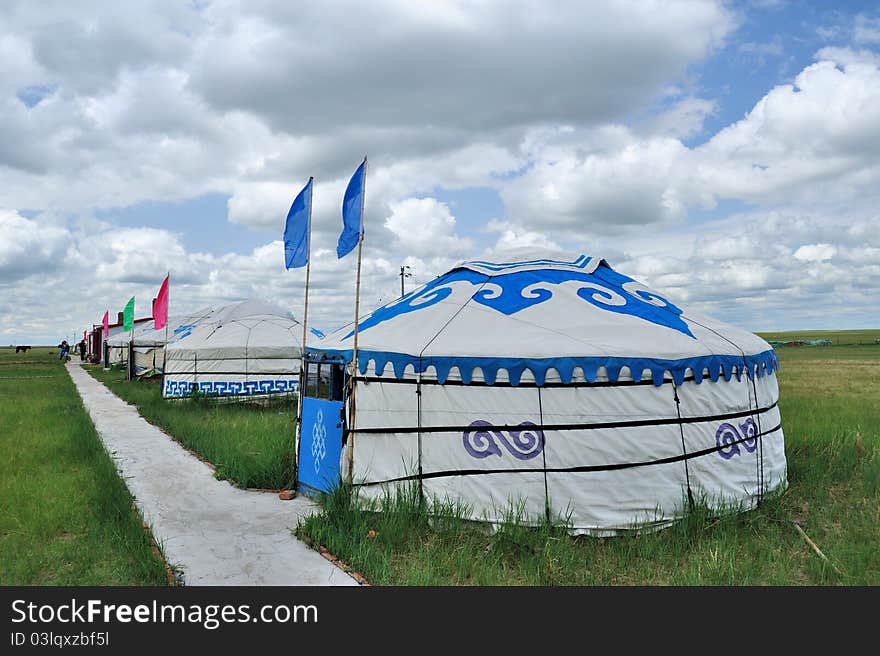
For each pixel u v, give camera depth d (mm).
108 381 27031
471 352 6570
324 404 7598
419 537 6062
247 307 20203
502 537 5910
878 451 9375
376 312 8422
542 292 7547
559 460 6379
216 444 10289
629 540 6004
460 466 6535
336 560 5586
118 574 5250
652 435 6512
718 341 7355
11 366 42969
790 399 16562
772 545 6039
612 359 6418
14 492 7512
